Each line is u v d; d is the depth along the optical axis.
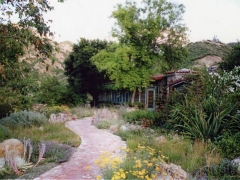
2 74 6.52
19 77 7.34
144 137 8.94
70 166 6.07
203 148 7.14
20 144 6.70
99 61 23.47
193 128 8.77
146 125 11.79
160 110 12.59
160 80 23.67
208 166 5.48
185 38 23.55
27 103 8.77
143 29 21.62
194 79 12.39
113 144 8.73
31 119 12.62
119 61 21.67
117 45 22.34
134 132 10.52
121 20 21.45
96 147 8.27
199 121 8.78
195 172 5.55
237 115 8.85
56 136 9.86
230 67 18.06
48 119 14.71
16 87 7.48
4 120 11.73
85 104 27.84
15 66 7.18
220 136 7.99
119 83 22.59
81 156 7.08
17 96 7.84
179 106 10.45
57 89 26.02
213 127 8.53
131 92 25.28
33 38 5.71
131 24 21.09
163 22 22.33
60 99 26.27
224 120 8.89
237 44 18.94
